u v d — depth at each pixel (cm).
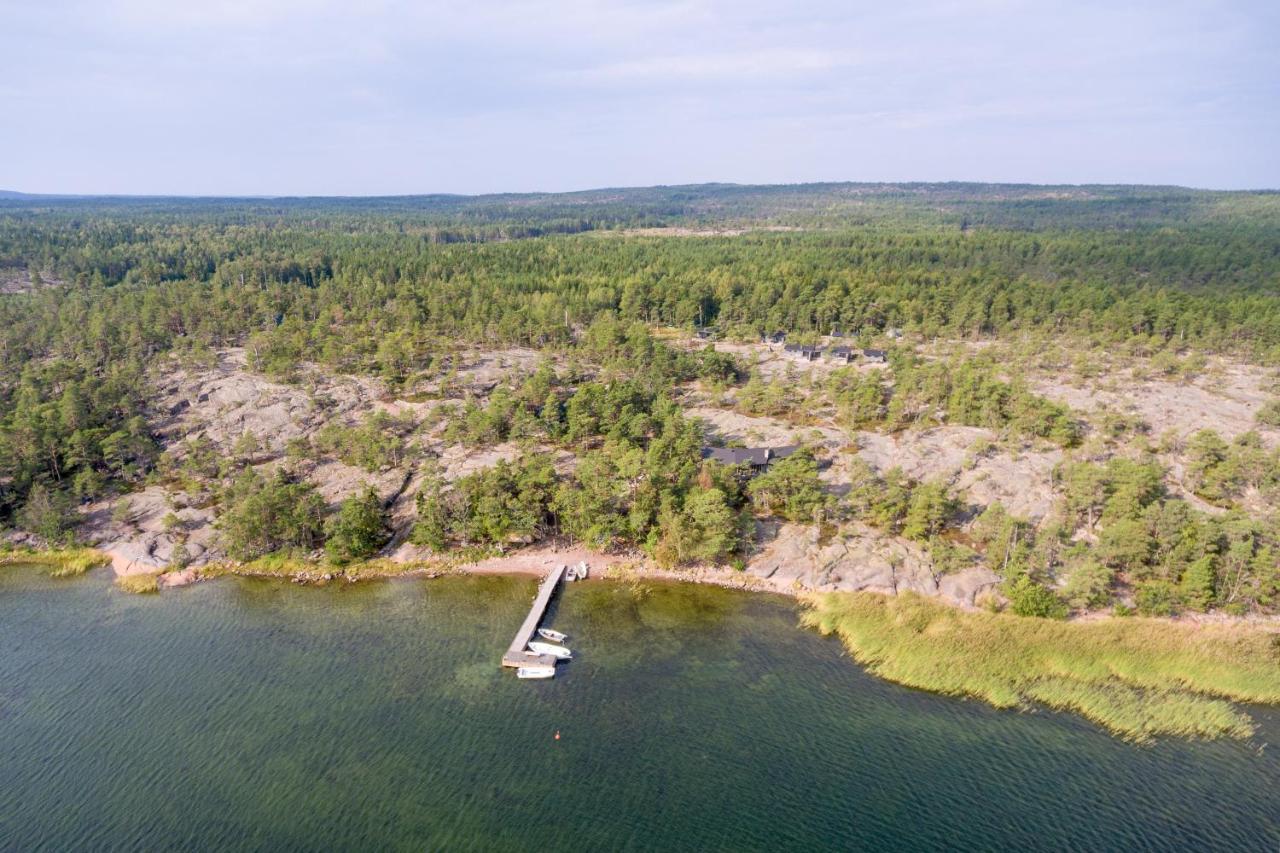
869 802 6159
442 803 6228
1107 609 8806
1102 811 6038
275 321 18925
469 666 8200
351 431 13000
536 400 14375
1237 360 16825
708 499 10244
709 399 15300
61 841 5872
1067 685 7600
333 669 8156
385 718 7325
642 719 7262
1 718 7362
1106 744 6831
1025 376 15512
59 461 12112
